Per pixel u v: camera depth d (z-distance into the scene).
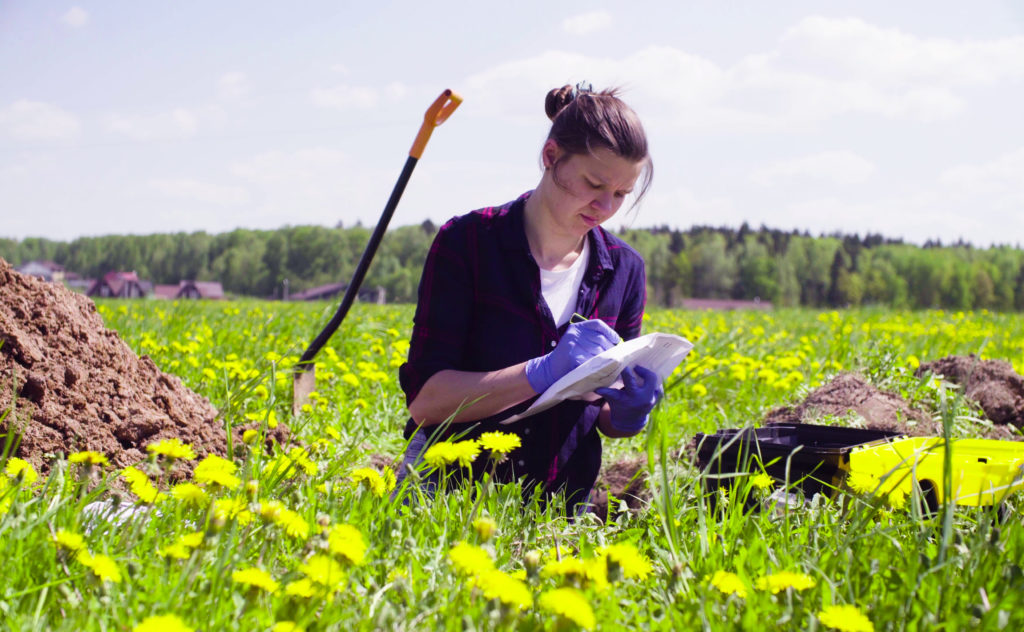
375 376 5.26
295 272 123.19
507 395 2.76
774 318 20.92
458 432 2.92
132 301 21.64
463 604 1.69
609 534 2.39
